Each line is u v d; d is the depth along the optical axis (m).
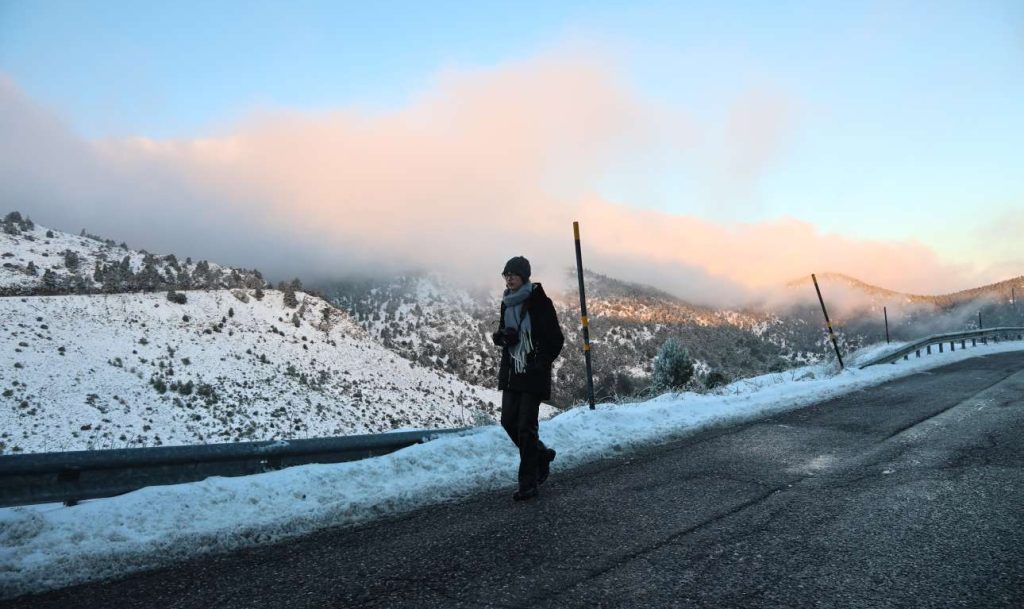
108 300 162.25
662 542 3.40
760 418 8.64
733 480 4.93
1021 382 11.92
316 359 165.88
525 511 4.16
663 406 8.84
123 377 122.12
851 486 4.61
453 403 165.88
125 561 3.20
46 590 2.86
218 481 4.25
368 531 3.79
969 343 36.00
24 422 95.00
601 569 2.99
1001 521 3.59
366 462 5.07
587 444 6.42
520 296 4.67
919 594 2.58
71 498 3.90
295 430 117.06
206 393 125.00
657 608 2.49
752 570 2.92
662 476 5.15
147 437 100.81
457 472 5.19
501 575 2.95
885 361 19.48
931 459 5.48
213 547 3.47
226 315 174.25
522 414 4.59
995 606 2.45
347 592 2.79
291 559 3.29
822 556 3.10
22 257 192.12
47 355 120.81
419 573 3.02
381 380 166.00
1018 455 5.48
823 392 11.31
